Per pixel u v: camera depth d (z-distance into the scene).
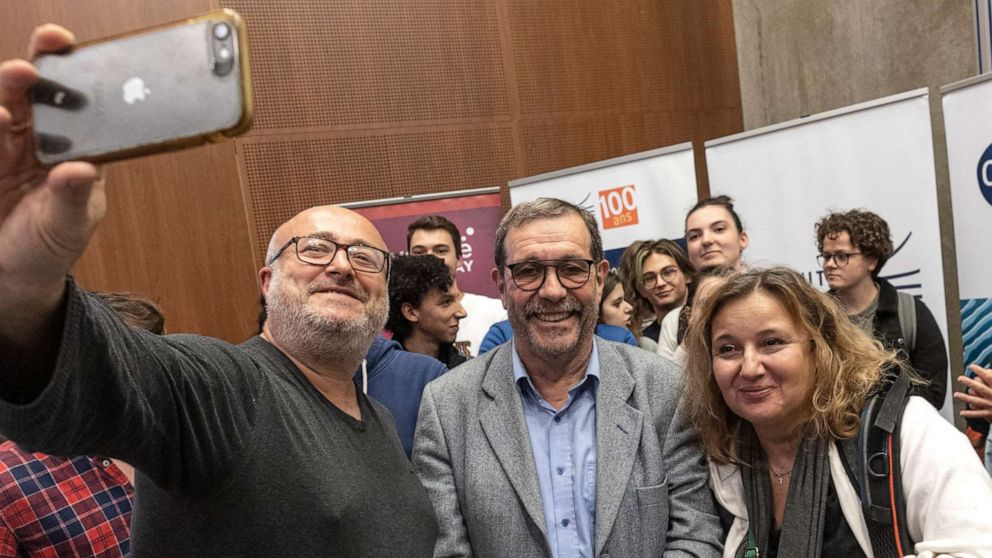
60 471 1.57
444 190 5.11
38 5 3.98
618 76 5.67
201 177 4.38
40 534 1.50
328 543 1.26
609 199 4.38
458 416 1.89
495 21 5.26
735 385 1.60
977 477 1.37
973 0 4.44
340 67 4.80
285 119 4.66
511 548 1.72
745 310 1.59
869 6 5.12
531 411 1.89
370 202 4.41
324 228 1.56
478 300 4.23
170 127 0.63
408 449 2.14
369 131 4.89
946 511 1.34
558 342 1.80
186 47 0.63
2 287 0.66
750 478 1.67
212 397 1.09
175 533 1.14
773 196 3.94
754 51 6.00
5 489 1.50
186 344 1.14
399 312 2.80
